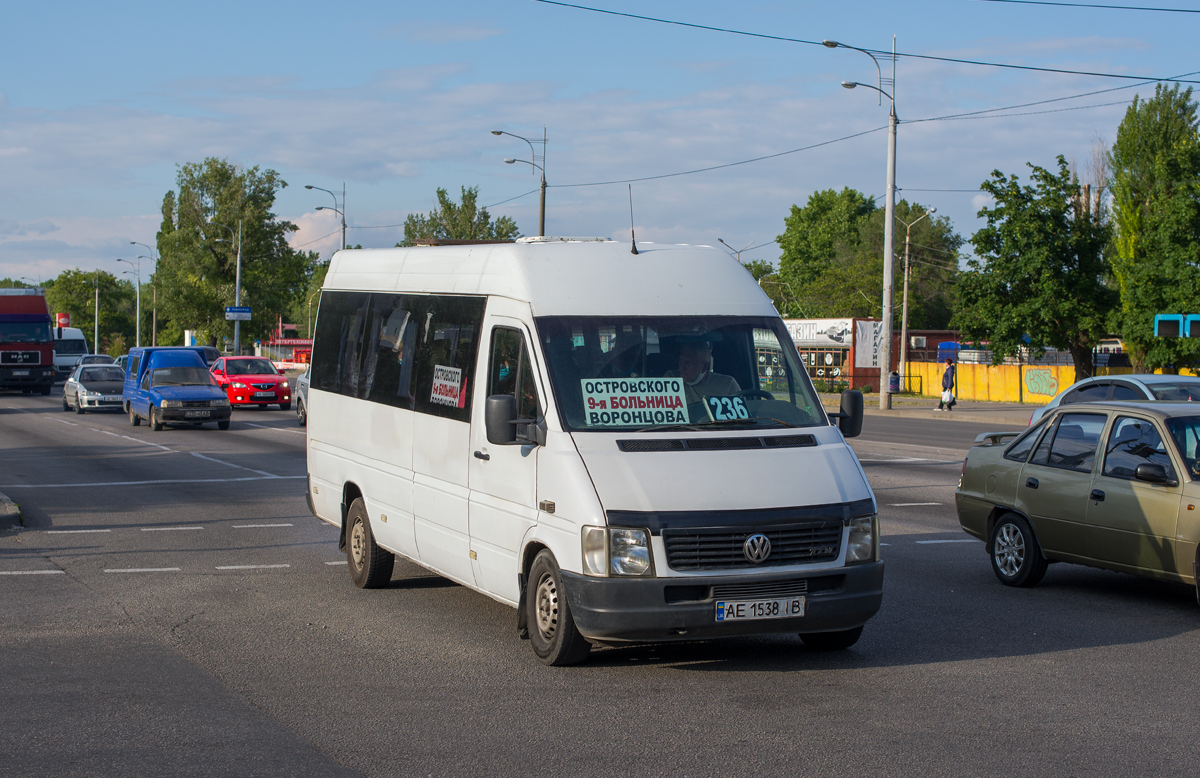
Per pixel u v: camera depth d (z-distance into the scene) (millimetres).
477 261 7922
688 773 4910
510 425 6688
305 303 127500
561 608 6488
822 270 104125
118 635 7566
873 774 4898
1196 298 36938
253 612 8312
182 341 105250
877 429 31250
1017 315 41469
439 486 7926
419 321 8578
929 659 6977
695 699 6082
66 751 5184
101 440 24812
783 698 6098
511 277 7371
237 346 67000
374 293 9555
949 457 21438
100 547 11211
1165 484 8297
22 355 46375
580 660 6719
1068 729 5551
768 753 5180
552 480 6531
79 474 17969
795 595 6352
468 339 7746
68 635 7559
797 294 100375
